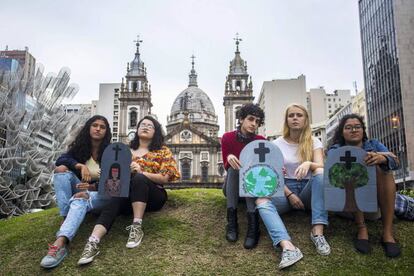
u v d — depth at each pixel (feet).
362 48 187.52
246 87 205.57
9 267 17.58
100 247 17.98
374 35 173.88
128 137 194.70
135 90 201.87
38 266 17.31
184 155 185.37
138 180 18.58
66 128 88.89
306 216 19.72
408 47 151.64
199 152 185.57
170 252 17.67
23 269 17.28
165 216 20.84
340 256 16.56
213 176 175.63
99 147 20.53
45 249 18.69
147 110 199.93
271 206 17.13
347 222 19.08
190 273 16.22
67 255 17.61
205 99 233.96
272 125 275.39
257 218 18.08
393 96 156.25
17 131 82.38
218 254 17.47
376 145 18.34
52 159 88.53
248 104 20.35
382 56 165.58
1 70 85.76
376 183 16.74
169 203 22.49
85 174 19.20
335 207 16.47
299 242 17.70
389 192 16.88
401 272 15.47
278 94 279.69
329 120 263.70
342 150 16.89
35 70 88.99
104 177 18.04
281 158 17.74
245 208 21.21
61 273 16.51
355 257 16.46
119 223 19.93
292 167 19.26
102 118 20.75
